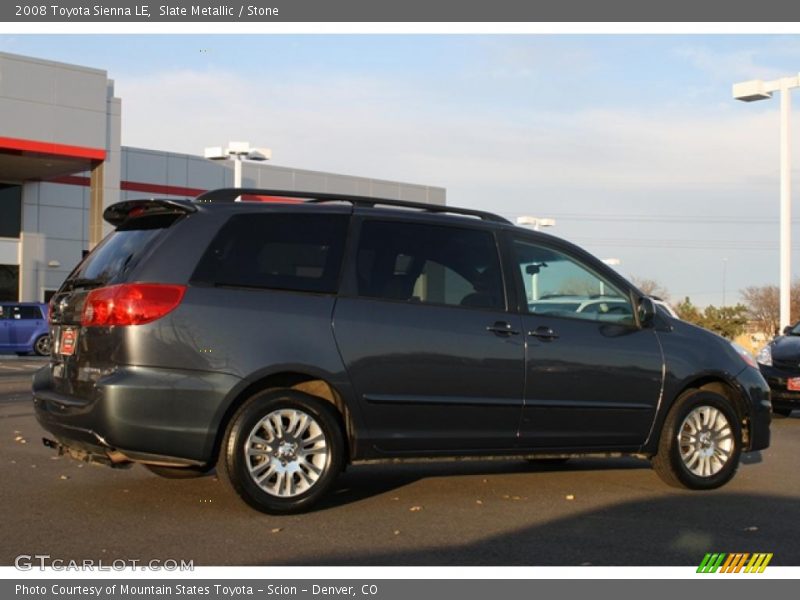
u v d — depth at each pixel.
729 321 39.12
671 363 7.04
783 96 21.73
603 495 6.89
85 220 36.22
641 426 6.95
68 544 5.18
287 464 5.83
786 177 21.91
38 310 26.72
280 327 5.77
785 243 21.97
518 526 5.83
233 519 5.77
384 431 6.05
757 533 5.78
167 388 5.50
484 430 6.36
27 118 27.69
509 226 6.80
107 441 5.50
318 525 5.71
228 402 5.61
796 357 12.50
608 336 6.86
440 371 6.18
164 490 6.59
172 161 37.72
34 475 7.12
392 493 6.77
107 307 5.59
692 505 6.59
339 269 6.07
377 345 6.00
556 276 6.86
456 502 6.50
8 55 27.30
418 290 6.27
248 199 6.41
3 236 34.22
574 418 6.68
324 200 6.34
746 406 7.44
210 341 5.61
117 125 31.52
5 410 11.76
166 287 5.60
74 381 5.80
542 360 6.54
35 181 34.75
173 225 5.80
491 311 6.46
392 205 6.51
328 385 6.00
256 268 5.86
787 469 8.32
